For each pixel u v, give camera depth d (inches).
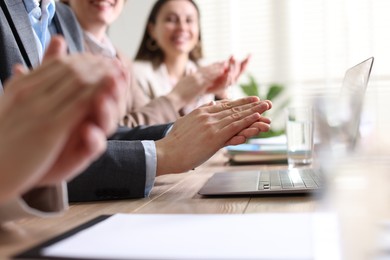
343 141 22.4
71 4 68.3
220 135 26.9
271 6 109.3
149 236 14.1
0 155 12.1
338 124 23.0
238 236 13.6
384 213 14.1
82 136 12.7
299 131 39.3
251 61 111.0
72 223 17.9
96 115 12.4
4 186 12.4
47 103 11.8
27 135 11.9
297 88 106.8
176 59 88.4
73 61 12.3
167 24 86.0
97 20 68.2
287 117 40.1
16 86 12.3
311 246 12.1
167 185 29.7
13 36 30.9
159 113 55.0
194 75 59.8
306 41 106.7
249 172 33.6
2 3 32.1
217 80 61.7
